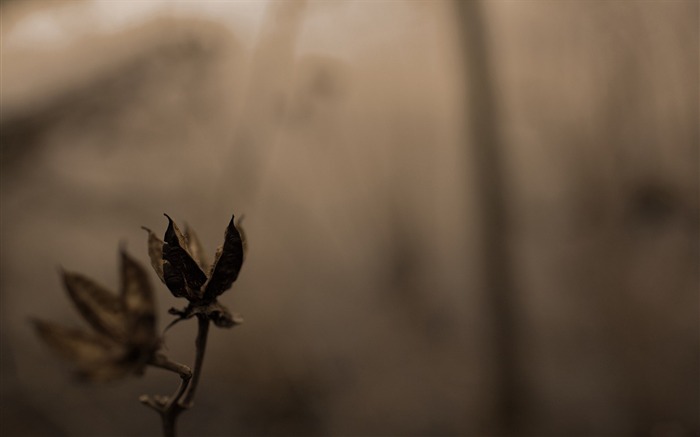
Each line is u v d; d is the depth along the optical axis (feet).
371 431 6.95
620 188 7.80
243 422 6.89
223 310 1.55
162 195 7.91
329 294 8.48
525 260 7.88
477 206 6.64
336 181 9.21
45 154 7.08
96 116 7.18
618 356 7.29
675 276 7.53
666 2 7.95
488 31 6.63
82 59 7.13
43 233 7.57
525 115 8.27
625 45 7.97
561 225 8.02
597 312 7.59
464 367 7.57
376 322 8.30
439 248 8.73
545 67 8.29
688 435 6.43
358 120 9.49
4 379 6.42
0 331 6.75
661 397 6.95
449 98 9.35
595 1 8.05
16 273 7.27
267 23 7.62
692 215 7.65
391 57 9.91
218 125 7.94
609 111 7.89
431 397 7.40
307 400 7.24
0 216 7.19
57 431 6.13
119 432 6.25
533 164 8.33
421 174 8.99
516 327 6.72
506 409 6.73
